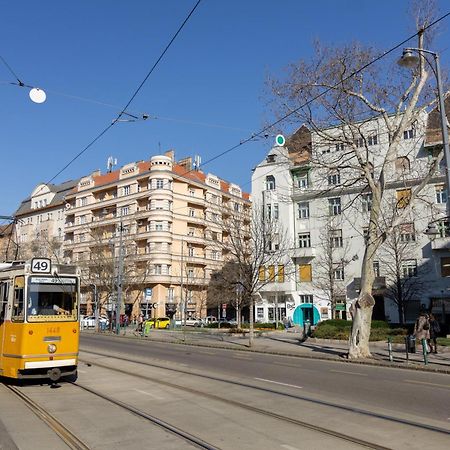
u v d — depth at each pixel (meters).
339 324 31.78
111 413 9.20
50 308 12.45
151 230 65.62
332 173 22.52
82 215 75.81
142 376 14.36
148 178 68.00
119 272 44.91
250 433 7.52
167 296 65.50
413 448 6.63
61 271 12.79
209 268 71.56
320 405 9.74
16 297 12.49
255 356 21.58
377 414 8.79
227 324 47.53
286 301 48.56
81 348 25.22
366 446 6.74
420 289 41.03
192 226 70.56
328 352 22.45
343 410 9.21
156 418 8.64
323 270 46.81
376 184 21.30
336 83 20.16
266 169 51.72
